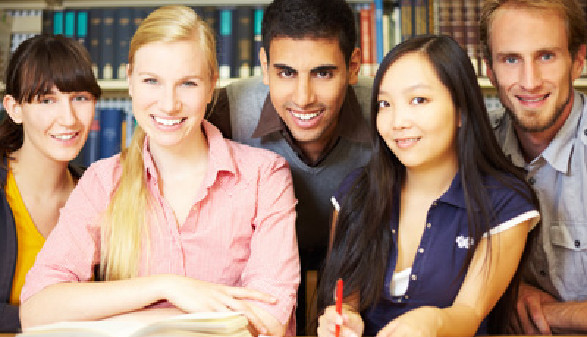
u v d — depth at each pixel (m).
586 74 1.66
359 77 1.45
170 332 0.72
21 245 1.24
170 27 0.96
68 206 1.05
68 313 0.90
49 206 1.27
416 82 0.93
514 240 0.99
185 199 1.05
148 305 0.91
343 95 1.26
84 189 1.06
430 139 0.95
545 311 1.23
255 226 1.05
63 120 1.22
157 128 0.98
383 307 1.04
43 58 1.19
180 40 0.96
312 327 1.12
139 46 0.97
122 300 0.90
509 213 0.99
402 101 0.94
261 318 0.90
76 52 1.23
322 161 1.37
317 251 1.41
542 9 1.27
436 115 0.94
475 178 0.98
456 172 1.01
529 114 1.30
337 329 0.83
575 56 1.31
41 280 0.96
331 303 1.05
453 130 0.97
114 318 0.85
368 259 1.03
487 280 0.97
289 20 1.18
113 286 0.91
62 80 1.20
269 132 1.36
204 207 1.05
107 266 1.03
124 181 1.05
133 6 1.85
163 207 1.05
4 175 1.25
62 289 0.92
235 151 1.10
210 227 1.05
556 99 1.29
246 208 1.05
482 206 0.98
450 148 0.99
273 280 0.97
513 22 1.30
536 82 1.28
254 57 1.76
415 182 1.04
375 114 1.01
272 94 1.25
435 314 0.86
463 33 1.71
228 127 1.42
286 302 0.94
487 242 0.98
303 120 1.25
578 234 1.29
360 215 1.05
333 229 1.13
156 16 0.98
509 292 1.05
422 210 1.04
